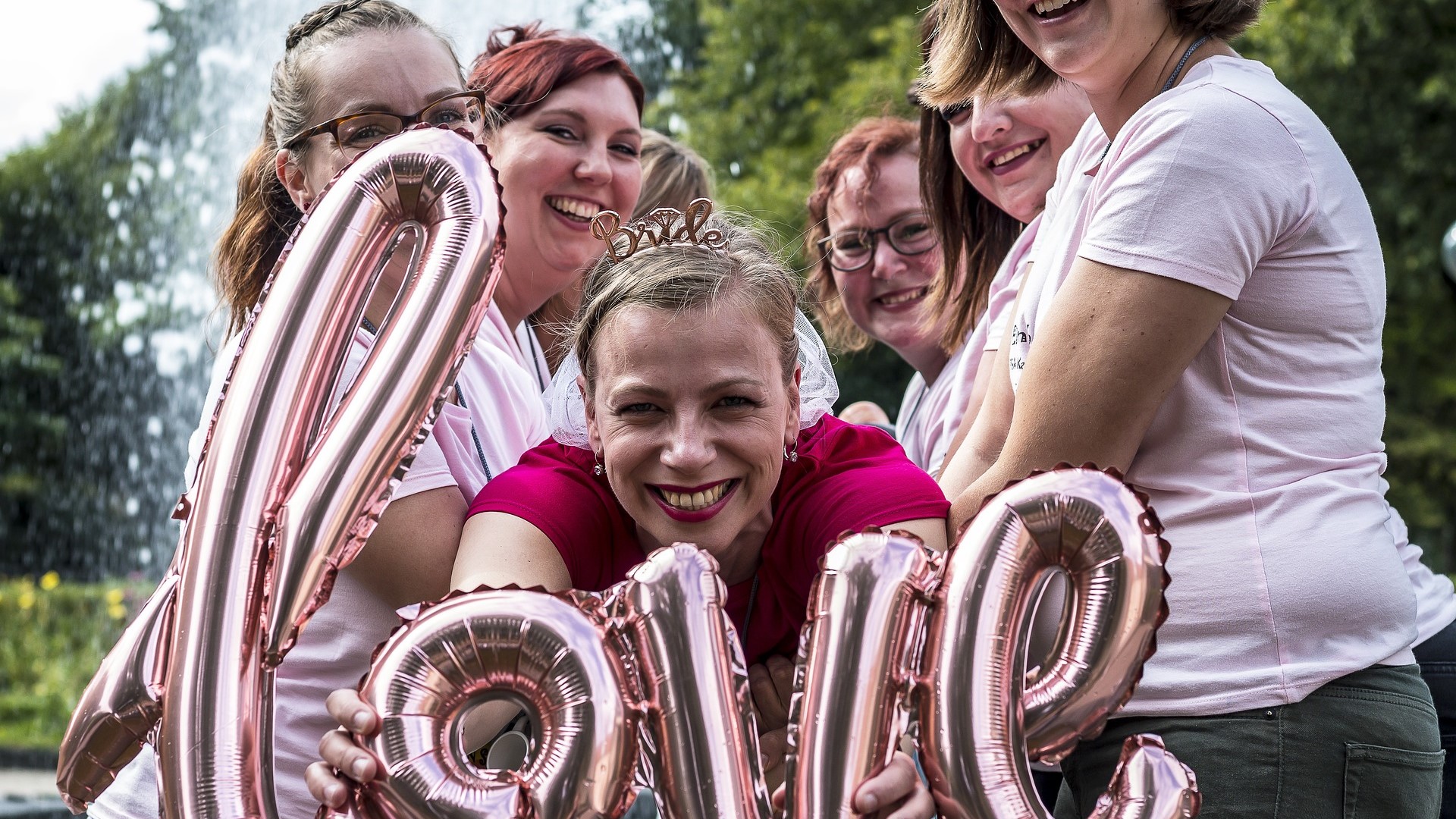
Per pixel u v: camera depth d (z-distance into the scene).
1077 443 1.71
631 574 1.41
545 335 2.90
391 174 1.51
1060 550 1.41
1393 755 1.72
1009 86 2.20
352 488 1.44
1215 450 1.76
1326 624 1.71
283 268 1.50
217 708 1.39
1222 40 1.93
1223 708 1.72
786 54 13.38
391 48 2.02
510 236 2.77
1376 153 13.27
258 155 2.23
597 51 2.82
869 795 1.33
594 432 1.71
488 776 1.33
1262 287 1.76
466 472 1.91
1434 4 12.94
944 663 1.37
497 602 1.35
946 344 3.19
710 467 1.58
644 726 1.36
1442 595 2.01
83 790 1.44
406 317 1.47
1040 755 1.42
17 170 17.11
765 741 1.69
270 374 1.46
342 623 1.82
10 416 16.08
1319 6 13.01
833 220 3.56
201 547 1.43
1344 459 1.77
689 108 13.70
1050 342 1.74
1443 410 14.93
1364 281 1.81
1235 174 1.71
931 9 3.02
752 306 1.62
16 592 11.86
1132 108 1.95
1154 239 1.70
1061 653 1.41
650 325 1.58
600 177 2.77
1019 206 2.93
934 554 1.44
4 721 9.75
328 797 1.32
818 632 1.39
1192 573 1.75
